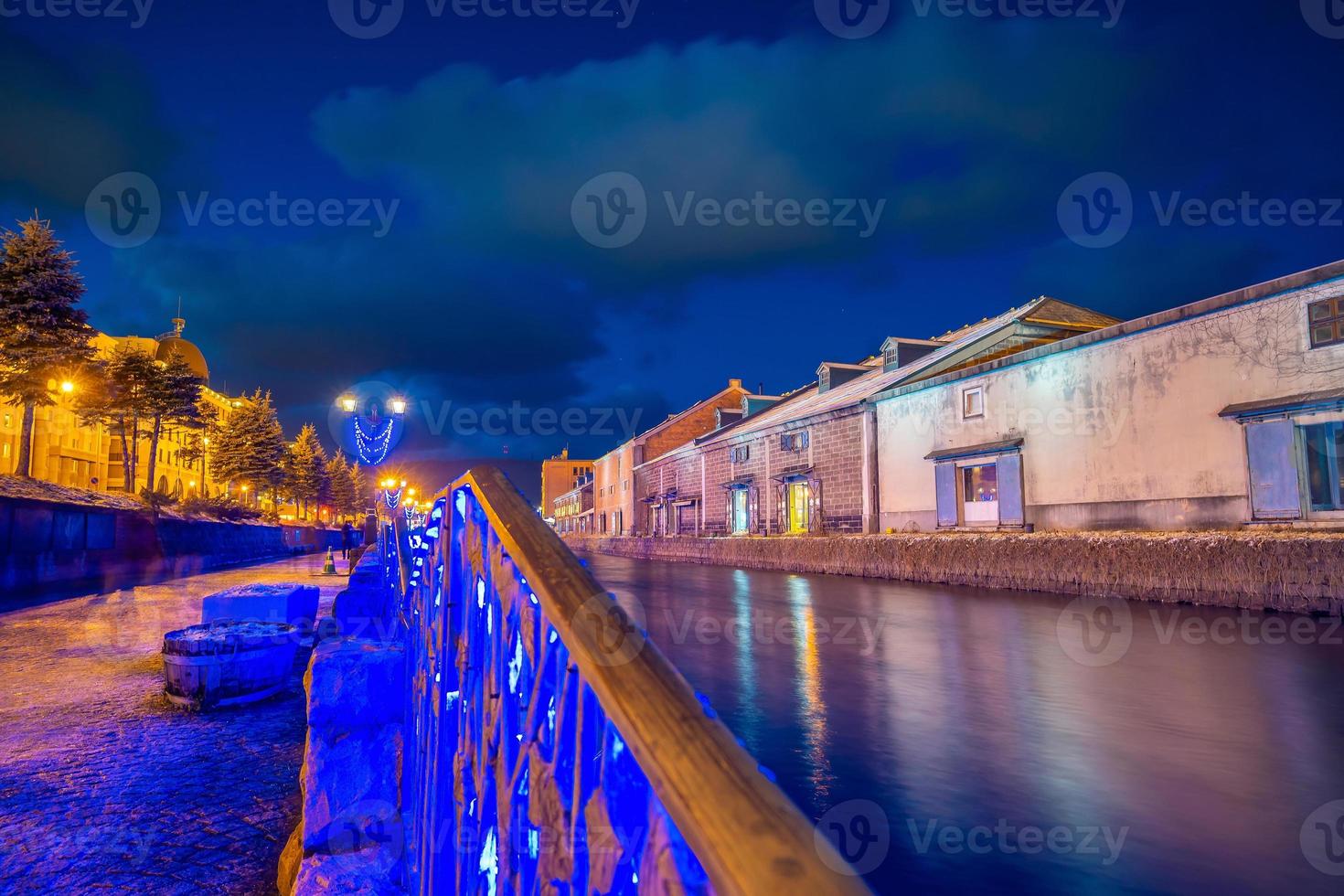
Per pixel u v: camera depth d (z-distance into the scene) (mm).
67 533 19000
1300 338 13734
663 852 485
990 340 24688
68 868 2865
